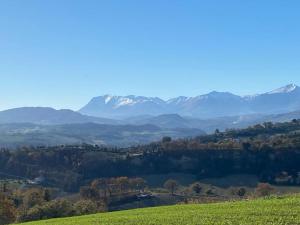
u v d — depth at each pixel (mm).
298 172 196375
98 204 130375
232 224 34438
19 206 124938
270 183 191625
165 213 45938
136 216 45406
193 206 51062
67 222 47594
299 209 38562
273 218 35312
